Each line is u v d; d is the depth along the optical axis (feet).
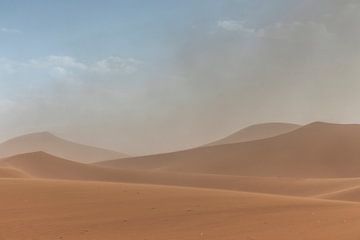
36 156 339.77
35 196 102.53
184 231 74.18
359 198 184.34
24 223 78.18
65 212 87.71
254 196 111.65
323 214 88.74
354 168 374.02
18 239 67.82
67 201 97.91
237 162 436.76
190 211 89.86
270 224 78.95
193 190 118.52
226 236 70.28
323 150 405.80
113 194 107.24
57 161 337.31
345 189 208.54
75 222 80.12
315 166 388.16
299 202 104.68
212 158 469.57
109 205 94.63
